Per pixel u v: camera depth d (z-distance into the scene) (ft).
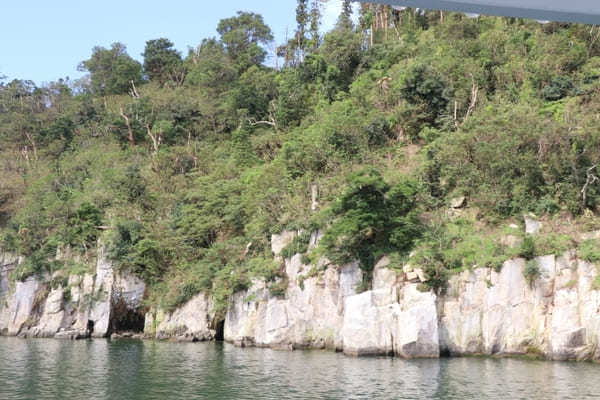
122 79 429.79
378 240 187.93
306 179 232.73
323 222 199.31
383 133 248.32
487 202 194.18
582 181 189.26
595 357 156.66
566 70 246.06
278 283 202.28
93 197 285.02
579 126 199.93
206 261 238.89
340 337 183.42
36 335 244.83
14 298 255.09
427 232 186.39
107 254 246.27
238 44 438.81
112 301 244.22
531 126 201.57
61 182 325.83
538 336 165.27
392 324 167.63
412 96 251.60
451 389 111.65
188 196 270.26
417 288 170.71
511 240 179.01
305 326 191.72
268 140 294.66
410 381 121.39
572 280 165.37
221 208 258.37
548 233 177.47
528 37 272.51
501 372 134.31
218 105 367.25
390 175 219.41
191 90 387.55
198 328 225.35
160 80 434.71
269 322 196.54
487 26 296.10
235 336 212.02
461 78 251.80
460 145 209.87
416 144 245.45
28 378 127.34
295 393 108.99
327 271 192.13
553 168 192.54
